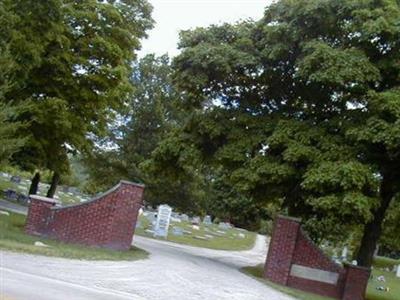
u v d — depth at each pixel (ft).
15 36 66.08
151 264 57.26
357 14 71.51
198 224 175.42
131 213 64.80
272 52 76.02
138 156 191.31
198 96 87.40
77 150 101.40
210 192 245.65
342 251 167.43
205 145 83.46
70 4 85.15
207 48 77.97
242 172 73.77
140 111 196.85
